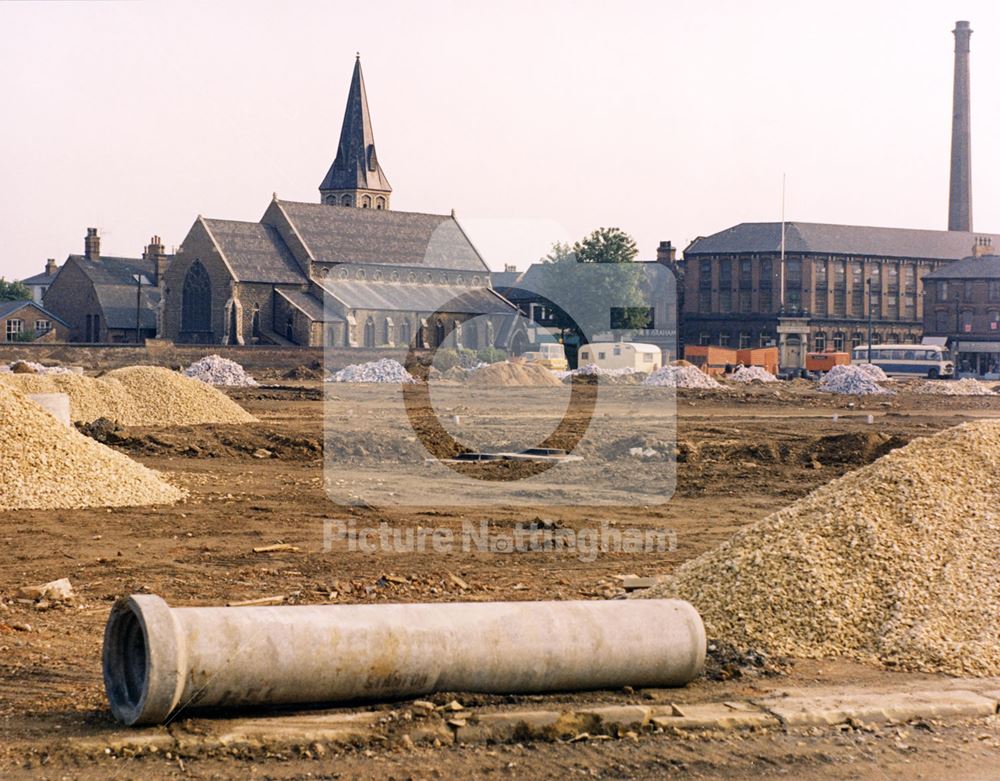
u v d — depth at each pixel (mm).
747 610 13320
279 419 45406
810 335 135250
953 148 165125
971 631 12867
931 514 14367
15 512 21203
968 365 133375
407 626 10586
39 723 10180
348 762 9500
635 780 9406
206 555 18344
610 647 11133
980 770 9766
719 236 137875
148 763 9297
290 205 132625
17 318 132000
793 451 33250
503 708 10648
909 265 141125
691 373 73625
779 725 10656
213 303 125625
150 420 38906
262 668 9984
